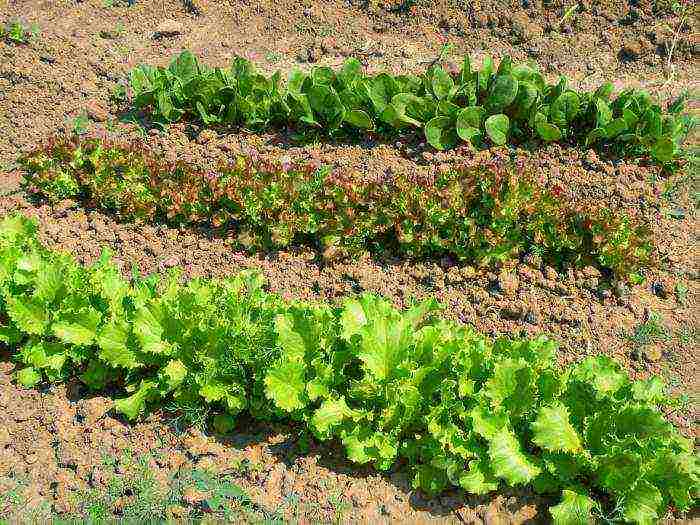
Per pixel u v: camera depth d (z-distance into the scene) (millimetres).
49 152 7590
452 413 4770
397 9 9844
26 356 5676
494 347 5227
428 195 6613
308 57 9398
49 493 4988
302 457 5066
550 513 4520
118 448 5199
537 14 9250
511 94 7594
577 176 7262
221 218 7020
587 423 4664
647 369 5625
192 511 4809
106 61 9484
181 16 10391
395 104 7730
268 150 7965
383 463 4820
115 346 5395
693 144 7590
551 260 6512
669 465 4441
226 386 5203
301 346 5195
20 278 5961
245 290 6211
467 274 6430
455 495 4785
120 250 6992
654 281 6312
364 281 6449
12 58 9305
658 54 8680
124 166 7449
